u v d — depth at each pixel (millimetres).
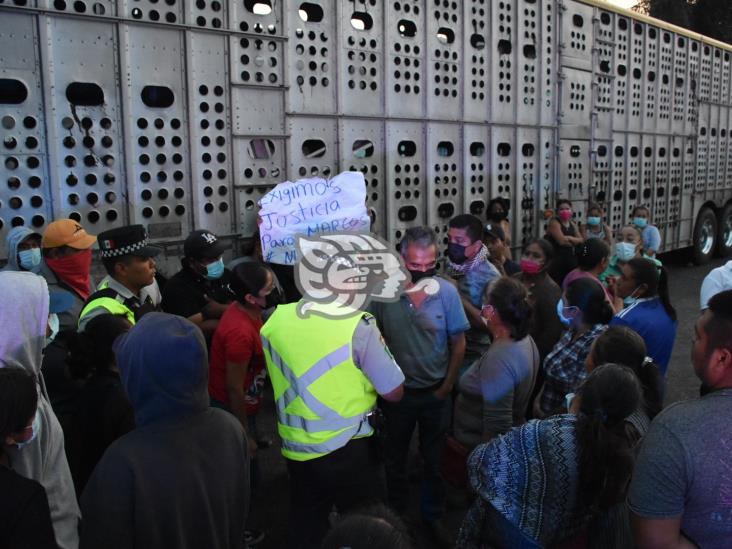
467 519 2105
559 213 7402
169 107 4664
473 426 3043
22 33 4000
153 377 1698
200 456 1723
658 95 9766
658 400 2496
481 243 4145
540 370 4004
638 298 3367
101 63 4324
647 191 9898
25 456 1977
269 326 2562
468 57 6691
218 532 1749
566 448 1846
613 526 1919
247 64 5035
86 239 3574
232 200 5051
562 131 7930
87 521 1601
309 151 5582
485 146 6996
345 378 2477
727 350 1539
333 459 2490
